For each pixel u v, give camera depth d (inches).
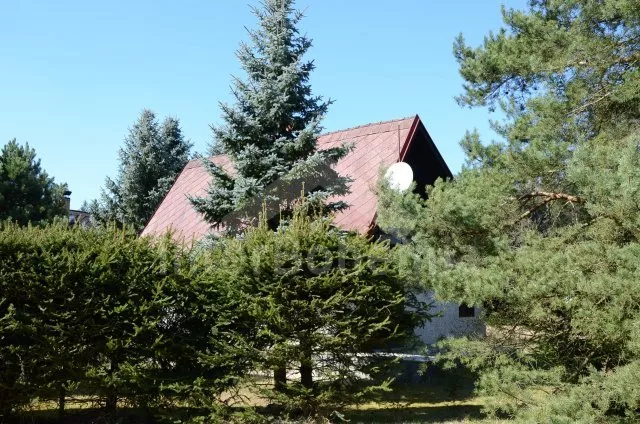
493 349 331.6
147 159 1178.6
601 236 281.0
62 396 365.1
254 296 365.7
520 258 297.7
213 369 371.2
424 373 485.1
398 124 684.1
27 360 340.8
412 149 665.0
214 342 361.7
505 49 397.7
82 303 349.1
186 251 405.1
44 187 1023.0
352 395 363.9
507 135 368.2
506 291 293.7
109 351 352.2
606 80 356.2
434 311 571.5
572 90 351.3
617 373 246.4
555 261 278.4
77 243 370.9
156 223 883.4
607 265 267.4
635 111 353.7
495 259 307.7
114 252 367.2
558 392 284.4
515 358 327.3
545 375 289.3
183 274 376.2
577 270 269.6
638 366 240.1
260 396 376.8
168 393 362.6
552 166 315.3
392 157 641.6
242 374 373.1
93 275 353.1
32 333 340.2
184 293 375.2
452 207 317.7
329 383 366.9
